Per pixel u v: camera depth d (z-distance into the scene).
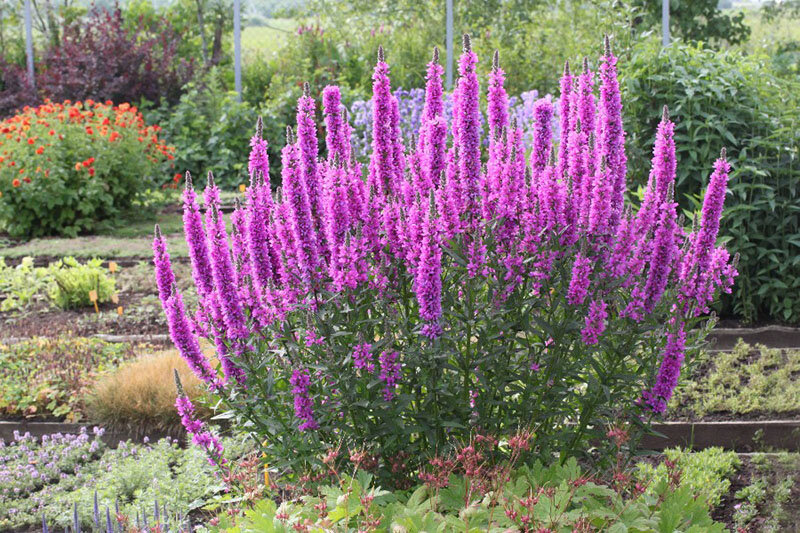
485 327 3.64
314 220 3.67
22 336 7.68
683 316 3.95
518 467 3.72
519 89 15.59
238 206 3.86
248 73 17.34
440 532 2.98
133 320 8.24
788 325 7.59
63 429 5.95
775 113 7.89
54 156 11.78
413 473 3.84
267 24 20.64
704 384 6.06
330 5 20.58
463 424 3.72
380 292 3.58
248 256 3.80
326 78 15.73
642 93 7.98
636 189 8.03
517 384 3.80
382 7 20.22
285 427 3.66
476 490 3.36
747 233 7.59
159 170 13.66
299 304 3.56
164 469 5.13
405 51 17.34
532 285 3.67
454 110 3.86
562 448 3.88
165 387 5.77
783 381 5.98
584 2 15.66
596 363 3.69
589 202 3.68
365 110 11.74
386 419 3.55
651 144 8.05
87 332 7.93
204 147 15.12
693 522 3.46
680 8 14.42
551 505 3.17
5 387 6.31
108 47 16.94
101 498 4.80
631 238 3.68
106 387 5.97
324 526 3.07
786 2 13.02
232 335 3.64
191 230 3.75
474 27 17.66
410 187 3.69
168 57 17.41
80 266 8.90
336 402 3.55
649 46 8.23
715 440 5.38
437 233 3.39
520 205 3.66
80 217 12.41
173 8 20.78
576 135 3.64
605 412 3.80
